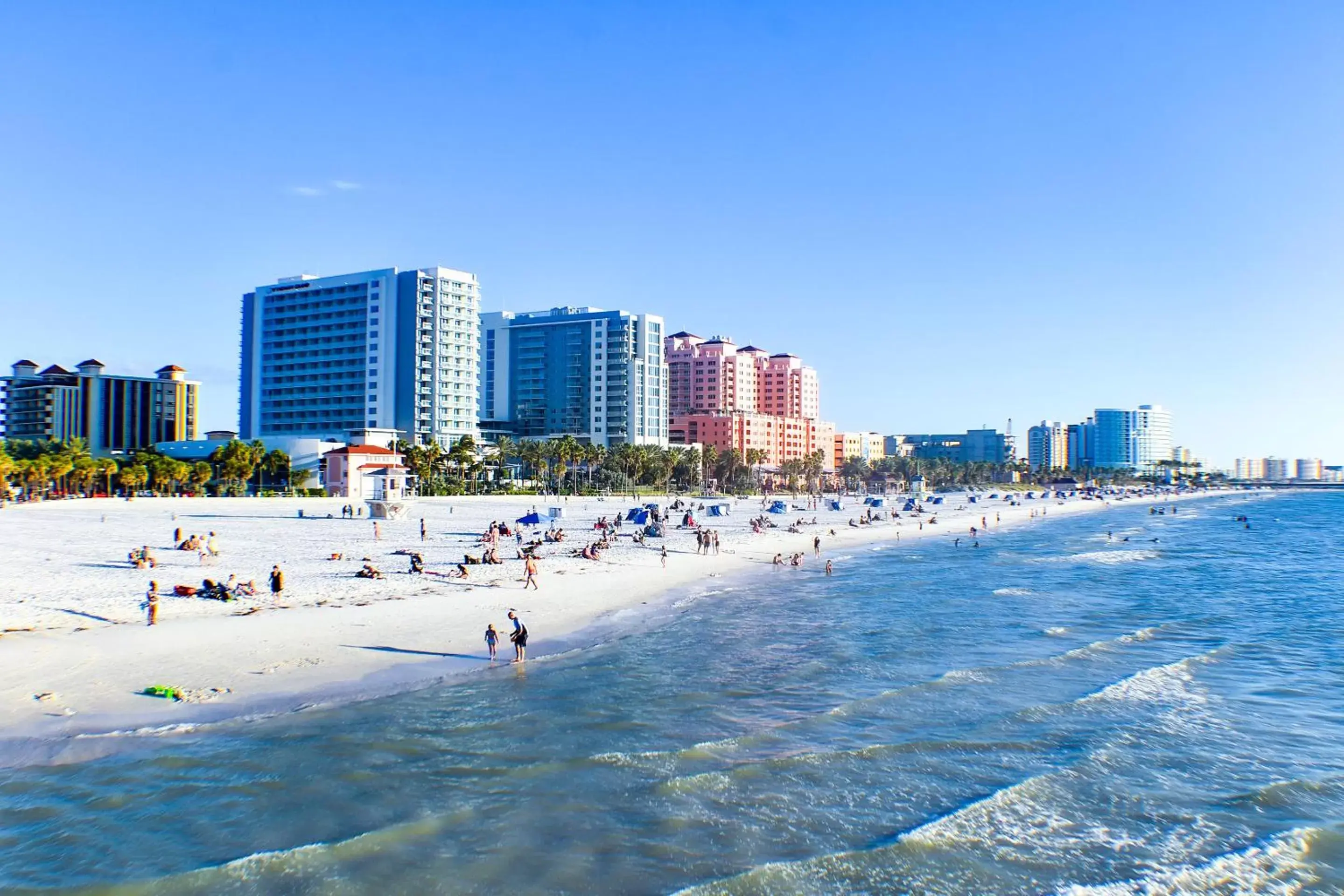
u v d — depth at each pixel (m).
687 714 31.20
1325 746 28.95
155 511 129.50
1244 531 146.62
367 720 29.14
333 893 18.27
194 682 31.88
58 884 18.25
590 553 76.31
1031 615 54.28
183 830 20.83
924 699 33.75
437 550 79.25
